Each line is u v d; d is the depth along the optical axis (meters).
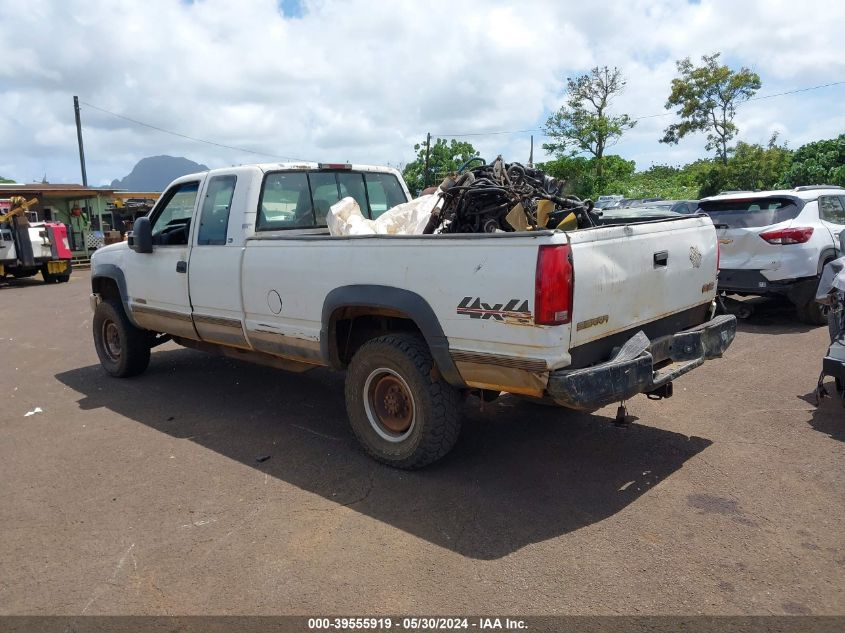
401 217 5.16
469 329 3.85
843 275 5.12
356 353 4.55
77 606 3.08
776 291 8.23
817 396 5.43
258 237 5.14
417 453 4.27
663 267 4.32
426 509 3.89
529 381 3.67
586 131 35.47
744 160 32.53
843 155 29.77
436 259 3.95
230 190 5.46
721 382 6.16
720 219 8.75
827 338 7.76
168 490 4.28
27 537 3.73
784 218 8.29
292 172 5.66
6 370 7.90
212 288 5.57
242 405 6.02
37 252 18.38
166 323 6.27
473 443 4.88
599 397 3.63
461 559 3.35
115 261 6.79
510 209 4.75
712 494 3.96
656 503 3.88
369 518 3.81
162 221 6.42
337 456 4.75
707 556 3.31
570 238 3.56
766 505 3.81
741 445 4.68
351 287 4.41
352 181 6.16
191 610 3.02
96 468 4.68
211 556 3.47
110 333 7.22
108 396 6.49
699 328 4.52
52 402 6.38
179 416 5.77
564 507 3.87
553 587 3.09
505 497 4.01
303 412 5.77
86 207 26.88
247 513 3.92
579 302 3.61
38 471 4.66
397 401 4.44
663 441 4.80
